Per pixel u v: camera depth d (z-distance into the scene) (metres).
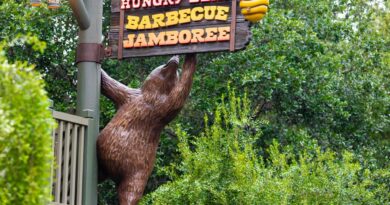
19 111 6.09
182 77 11.23
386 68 21.11
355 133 20.16
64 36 18.09
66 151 10.64
